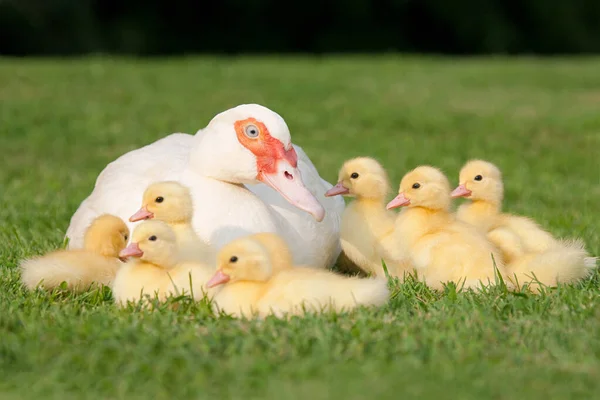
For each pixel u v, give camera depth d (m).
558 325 7.08
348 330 6.94
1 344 6.64
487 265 8.48
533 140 20.84
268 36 52.50
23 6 46.41
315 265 9.20
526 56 52.66
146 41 49.78
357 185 9.33
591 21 53.34
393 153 18.81
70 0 47.50
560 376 6.09
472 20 52.50
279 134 8.44
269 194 8.96
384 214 9.45
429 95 28.33
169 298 7.64
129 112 23.42
